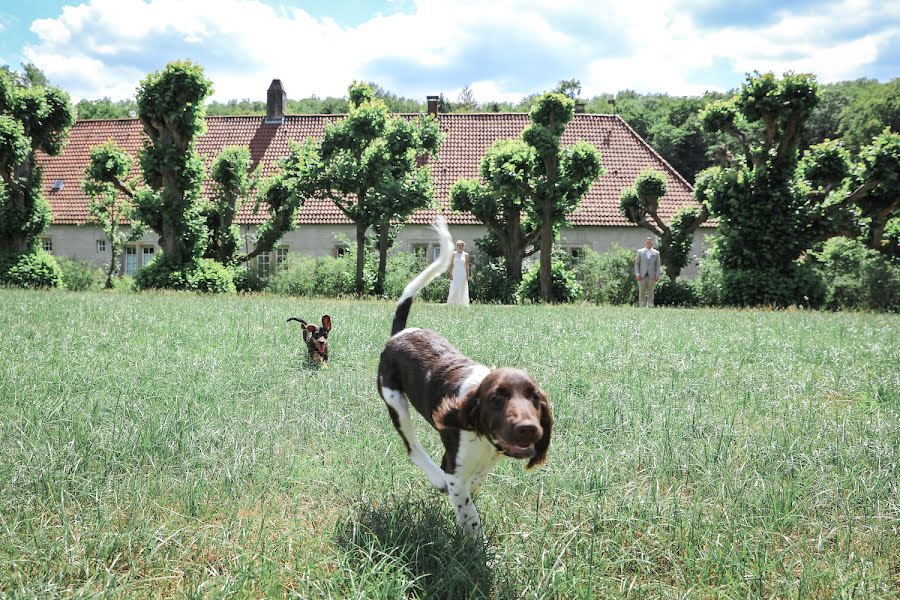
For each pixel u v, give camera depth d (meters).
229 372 6.64
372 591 2.71
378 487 3.94
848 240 22.75
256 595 2.76
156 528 3.24
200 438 4.53
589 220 29.78
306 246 30.36
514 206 24.91
